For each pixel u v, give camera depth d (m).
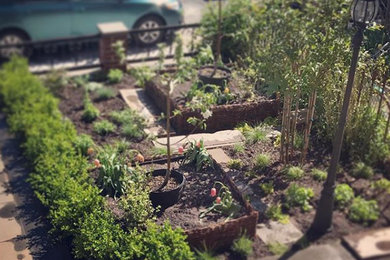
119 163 5.57
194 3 11.76
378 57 5.66
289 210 4.92
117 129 6.91
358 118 5.50
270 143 6.01
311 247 4.47
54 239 5.39
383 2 6.45
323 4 7.13
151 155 6.02
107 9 9.27
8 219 5.75
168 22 9.66
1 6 8.86
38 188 6.09
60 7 9.07
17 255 5.18
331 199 4.49
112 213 5.12
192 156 5.72
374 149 5.41
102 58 8.65
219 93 6.83
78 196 5.33
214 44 8.45
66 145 6.44
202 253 4.52
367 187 5.05
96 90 7.99
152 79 7.59
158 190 5.14
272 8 7.75
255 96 6.70
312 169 5.38
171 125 6.76
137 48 9.60
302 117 6.04
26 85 8.16
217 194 5.23
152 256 4.50
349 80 4.21
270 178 5.37
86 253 4.97
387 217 4.68
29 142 6.78
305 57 5.77
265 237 4.63
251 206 4.90
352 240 4.45
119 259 4.73
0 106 8.14
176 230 4.55
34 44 8.30
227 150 6.00
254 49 7.73
